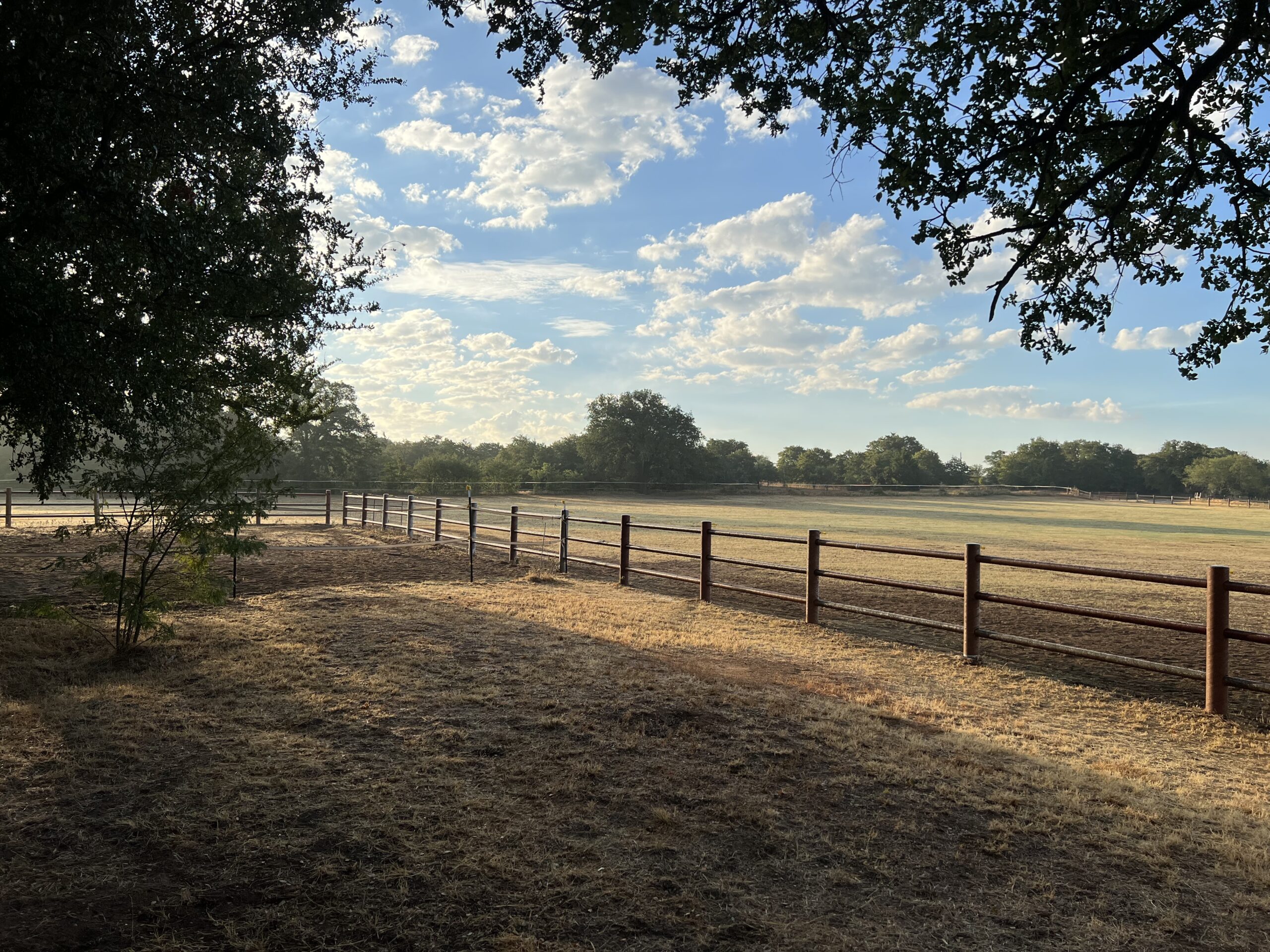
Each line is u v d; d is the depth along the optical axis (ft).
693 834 11.74
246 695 18.45
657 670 21.40
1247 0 18.35
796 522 103.71
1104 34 19.57
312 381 24.84
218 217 23.35
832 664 23.80
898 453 365.61
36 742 14.92
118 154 21.50
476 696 18.47
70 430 22.04
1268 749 17.11
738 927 9.31
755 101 23.72
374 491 171.73
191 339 23.79
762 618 30.99
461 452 313.53
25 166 19.53
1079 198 23.21
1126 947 9.23
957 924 9.57
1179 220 24.00
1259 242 23.38
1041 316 24.41
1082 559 61.26
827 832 11.96
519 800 12.77
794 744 15.72
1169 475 406.21
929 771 14.49
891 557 61.77
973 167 20.90
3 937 8.64
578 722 16.66
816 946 8.98
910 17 21.53
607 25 22.13
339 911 9.36
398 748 15.05
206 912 9.31
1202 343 24.72
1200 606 39.17
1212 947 9.29
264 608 30.04
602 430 259.19
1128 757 16.24
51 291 19.71
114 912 9.27
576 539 43.70
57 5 18.78
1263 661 27.07
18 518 68.23
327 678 19.97
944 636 30.07
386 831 11.46
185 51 22.57
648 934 9.11
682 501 183.52
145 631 25.20
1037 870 11.03
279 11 23.17
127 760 14.20
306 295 26.23
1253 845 12.00
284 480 179.42
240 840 11.12
